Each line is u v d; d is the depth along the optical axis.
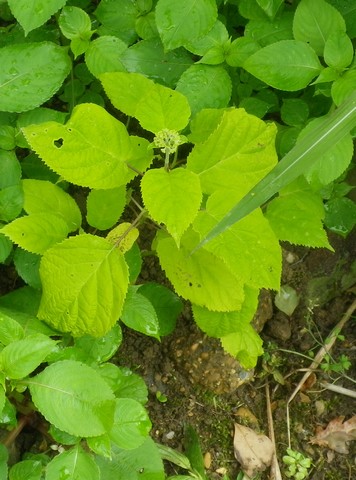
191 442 0.80
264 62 0.69
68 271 0.61
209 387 0.83
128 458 0.67
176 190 0.58
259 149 0.62
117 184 0.62
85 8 0.83
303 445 0.84
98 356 0.67
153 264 0.84
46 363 0.75
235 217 0.55
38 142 0.59
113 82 0.67
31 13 0.66
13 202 0.67
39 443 0.76
